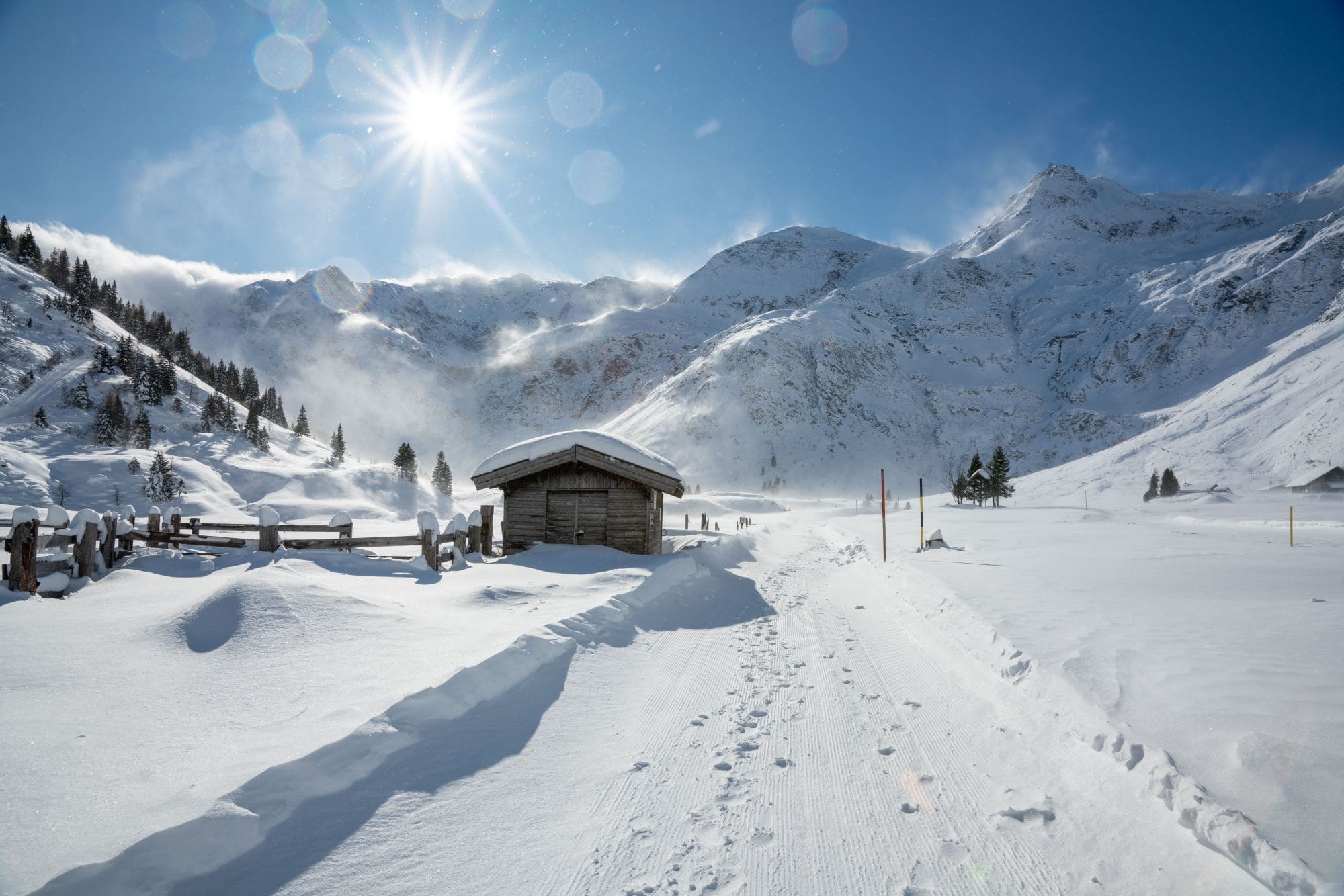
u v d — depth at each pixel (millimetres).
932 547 20641
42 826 2805
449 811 3549
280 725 4055
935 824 3557
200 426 125500
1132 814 3406
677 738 4777
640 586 9789
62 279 180000
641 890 2967
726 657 7215
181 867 2734
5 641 5734
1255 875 2752
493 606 8039
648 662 6871
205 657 5402
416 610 7324
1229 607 8617
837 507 121625
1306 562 15430
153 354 157625
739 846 3352
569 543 13906
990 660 6336
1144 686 4992
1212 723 4180
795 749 4590
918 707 5453
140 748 3686
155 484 86750
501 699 5176
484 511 13234
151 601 7707
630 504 13914
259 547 11172
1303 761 3557
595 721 5078
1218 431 97500
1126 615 7992
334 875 2922
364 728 3996
